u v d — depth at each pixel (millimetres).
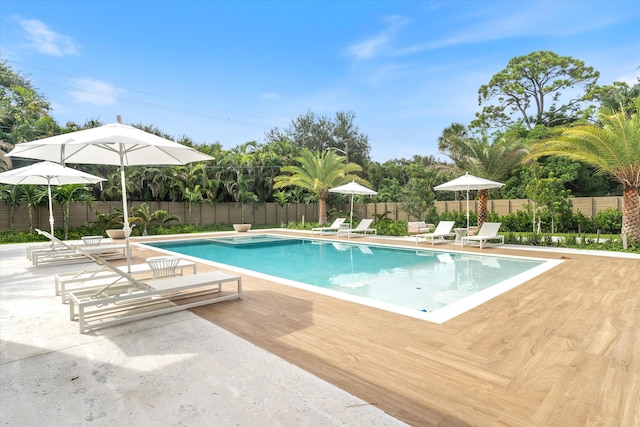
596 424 2357
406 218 24328
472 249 11875
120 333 4109
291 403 2621
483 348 3623
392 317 4660
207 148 27562
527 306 5133
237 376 3045
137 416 2480
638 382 2908
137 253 11578
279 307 5141
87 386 2902
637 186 10852
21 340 3906
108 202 20281
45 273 7996
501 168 16438
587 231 16484
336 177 22547
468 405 2590
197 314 4836
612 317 4609
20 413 2525
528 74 32688
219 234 19047
